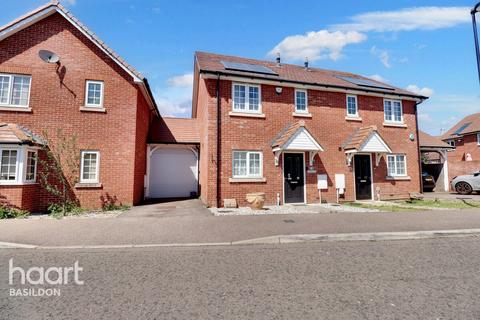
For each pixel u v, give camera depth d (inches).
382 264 187.6
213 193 452.4
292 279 161.3
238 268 180.1
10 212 358.9
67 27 455.2
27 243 233.6
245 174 477.1
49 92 434.3
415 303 131.6
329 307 127.5
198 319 116.9
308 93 534.3
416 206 450.9
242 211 404.5
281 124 506.0
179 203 502.3
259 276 166.1
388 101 601.0
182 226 298.4
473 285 152.8
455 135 1167.0
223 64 526.9
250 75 481.7
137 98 479.5
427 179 718.5
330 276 165.9
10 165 379.6
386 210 408.5
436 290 146.0
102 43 456.1
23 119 418.6
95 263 190.5
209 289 147.6
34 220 334.3
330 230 275.7
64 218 348.8
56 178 421.4
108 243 235.3
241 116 481.1
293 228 285.9
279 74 545.6
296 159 504.7
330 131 537.0
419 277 164.2
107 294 141.9
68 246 227.0
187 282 157.2
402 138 595.8
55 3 442.3
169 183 605.9
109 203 442.6
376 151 516.4
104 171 446.0
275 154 489.4
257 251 219.1
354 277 164.2
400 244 240.1
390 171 577.0
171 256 206.4
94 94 458.9
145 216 362.0
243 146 476.7
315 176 510.6
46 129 426.0
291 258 201.0
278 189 484.4
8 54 425.7
